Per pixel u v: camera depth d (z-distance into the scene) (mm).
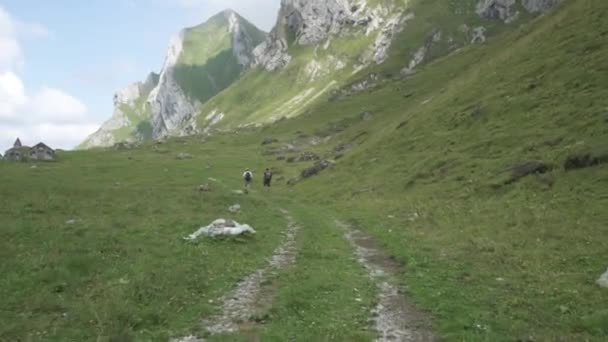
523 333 15812
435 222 38125
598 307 17844
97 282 20422
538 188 38562
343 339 15516
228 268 25031
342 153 104188
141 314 17141
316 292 21062
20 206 38531
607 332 15508
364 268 26594
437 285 22328
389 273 25375
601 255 24156
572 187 36094
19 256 23000
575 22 75000
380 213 46688
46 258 22750
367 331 16516
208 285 21797
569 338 15148
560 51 68625
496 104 65438
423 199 47219
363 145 95625
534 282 21797
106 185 80688
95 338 14930
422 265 26484
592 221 29609
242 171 112500
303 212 52250
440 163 56656
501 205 37844
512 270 24125
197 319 17594
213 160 137250
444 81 162875
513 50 86625
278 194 73375
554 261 24500
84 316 16562
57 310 17328
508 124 57969
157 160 138125
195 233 32281
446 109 78562
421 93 169625
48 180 83375
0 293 18156
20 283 19375
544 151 45312
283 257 29422
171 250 27438
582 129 45312
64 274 20641
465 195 43562
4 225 29266
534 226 31328
